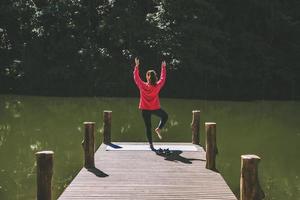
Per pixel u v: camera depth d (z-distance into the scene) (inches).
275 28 1289.4
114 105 1014.4
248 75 1246.3
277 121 858.1
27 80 1205.1
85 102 1062.4
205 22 1223.5
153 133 702.5
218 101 1169.4
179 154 412.5
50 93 1202.0
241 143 639.8
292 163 518.0
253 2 1269.7
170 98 1198.9
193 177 330.6
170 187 303.9
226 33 1230.9
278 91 1270.9
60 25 1208.2
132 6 1218.6
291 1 1339.8
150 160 386.9
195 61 1179.3
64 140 649.6
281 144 633.0
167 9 1186.0
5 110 935.0
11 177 455.8
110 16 1205.1
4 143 629.9
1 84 1211.9
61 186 418.6
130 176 332.5
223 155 557.9
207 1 1268.5
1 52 1227.9
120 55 1232.8
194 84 1219.2
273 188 430.0
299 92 1270.9
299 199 392.8
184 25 1182.9
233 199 277.1
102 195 283.7
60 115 879.1
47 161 231.1
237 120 860.0
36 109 949.2
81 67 1197.7
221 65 1226.6
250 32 1294.3
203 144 594.9
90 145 358.9
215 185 309.4
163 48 1178.6
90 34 1234.6
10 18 1213.1
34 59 1207.6
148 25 1194.6
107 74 1192.2
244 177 212.1
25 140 652.7
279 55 1286.9
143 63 1211.9
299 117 915.4
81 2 1214.3
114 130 734.5
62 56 1217.4
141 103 409.7
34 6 1213.7
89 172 343.9
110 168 357.1
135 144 463.5
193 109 991.6
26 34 1226.6
